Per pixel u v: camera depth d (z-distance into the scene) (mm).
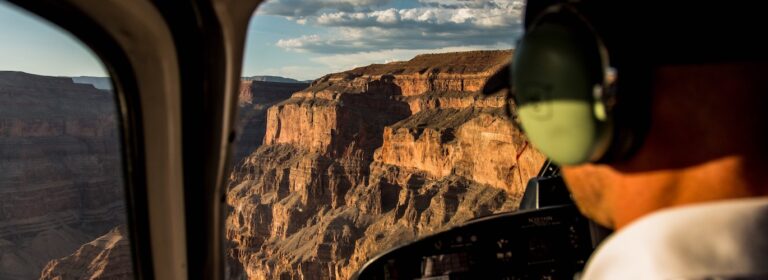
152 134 1350
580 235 1803
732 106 806
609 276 838
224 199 1439
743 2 793
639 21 840
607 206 930
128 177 1384
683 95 826
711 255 774
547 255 1798
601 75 894
